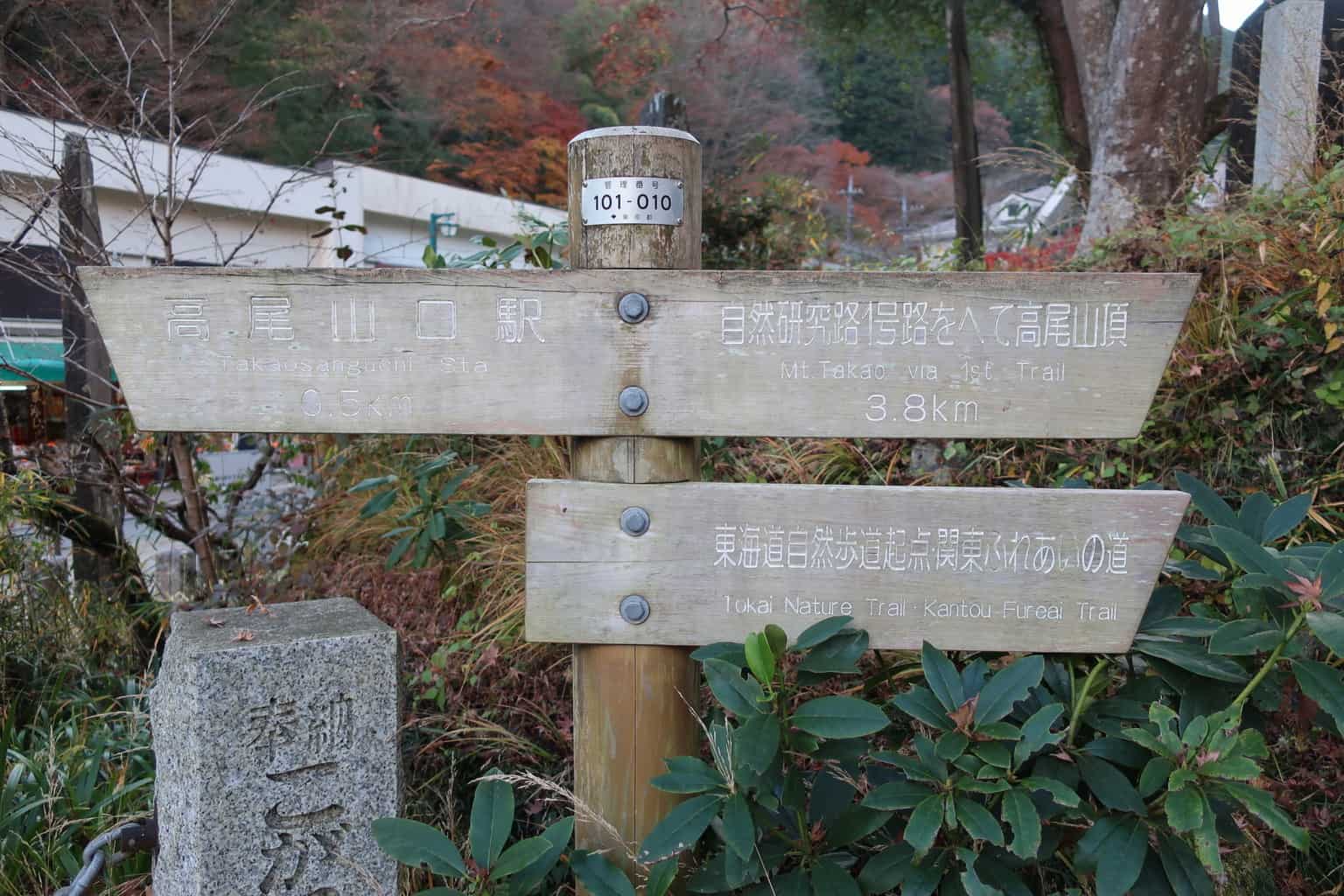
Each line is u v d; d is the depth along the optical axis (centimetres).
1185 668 183
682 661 194
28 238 491
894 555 183
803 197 711
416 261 1544
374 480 331
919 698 176
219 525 434
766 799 171
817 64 2231
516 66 1733
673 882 190
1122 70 550
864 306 178
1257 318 311
